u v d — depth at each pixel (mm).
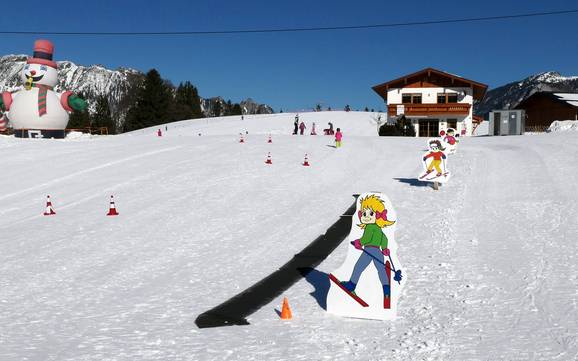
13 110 43906
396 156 24828
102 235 12523
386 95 62031
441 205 14586
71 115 105188
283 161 23922
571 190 15023
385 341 6348
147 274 9500
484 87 54812
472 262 9484
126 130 104875
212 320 7207
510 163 20453
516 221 12312
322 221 13438
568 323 6676
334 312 7402
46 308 7785
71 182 20594
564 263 9117
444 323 6867
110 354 6051
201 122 79688
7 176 22516
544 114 58719
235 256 10602
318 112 89250
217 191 17703
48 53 44938
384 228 7379
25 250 11289
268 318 7285
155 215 14617
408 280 8688
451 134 24047
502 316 7023
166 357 5949
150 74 103938
